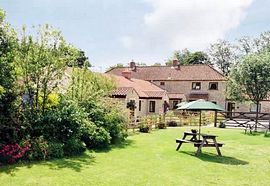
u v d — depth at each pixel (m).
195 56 72.19
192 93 47.06
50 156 11.38
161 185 8.93
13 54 11.77
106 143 14.52
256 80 25.14
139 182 9.09
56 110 12.67
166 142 17.72
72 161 11.21
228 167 11.70
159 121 26.84
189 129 26.34
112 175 9.69
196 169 11.11
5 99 11.77
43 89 13.10
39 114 12.60
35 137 11.69
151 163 11.71
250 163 12.64
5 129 11.37
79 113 12.98
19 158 10.61
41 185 8.27
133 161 11.92
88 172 9.84
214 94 45.75
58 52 13.23
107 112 16.30
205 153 14.60
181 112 35.19
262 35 57.38
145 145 16.17
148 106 38.69
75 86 15.86
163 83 49.00
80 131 12.94
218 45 65.19
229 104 44.75
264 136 21.95
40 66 12.76
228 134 22.97
